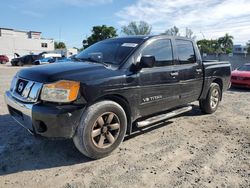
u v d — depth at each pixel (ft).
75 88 11.85
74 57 16.79
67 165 12.39
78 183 10.89
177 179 11.30
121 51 14.97
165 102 16.37
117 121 13.46
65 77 11.97
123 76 13.56
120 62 14.17
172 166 12.46
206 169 12.21
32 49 208.13
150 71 15.05
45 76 12.12
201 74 19.60
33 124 11.99
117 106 13.30
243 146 14.99
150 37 15.93
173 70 16.67
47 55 114.32
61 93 11.68
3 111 21.09
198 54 19.60
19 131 16.43
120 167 12.26
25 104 12.17
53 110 11.44
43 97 11.78
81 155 13.39
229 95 32.99
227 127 18.44
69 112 11.65
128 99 13.92
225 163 12.84
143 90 14.64
